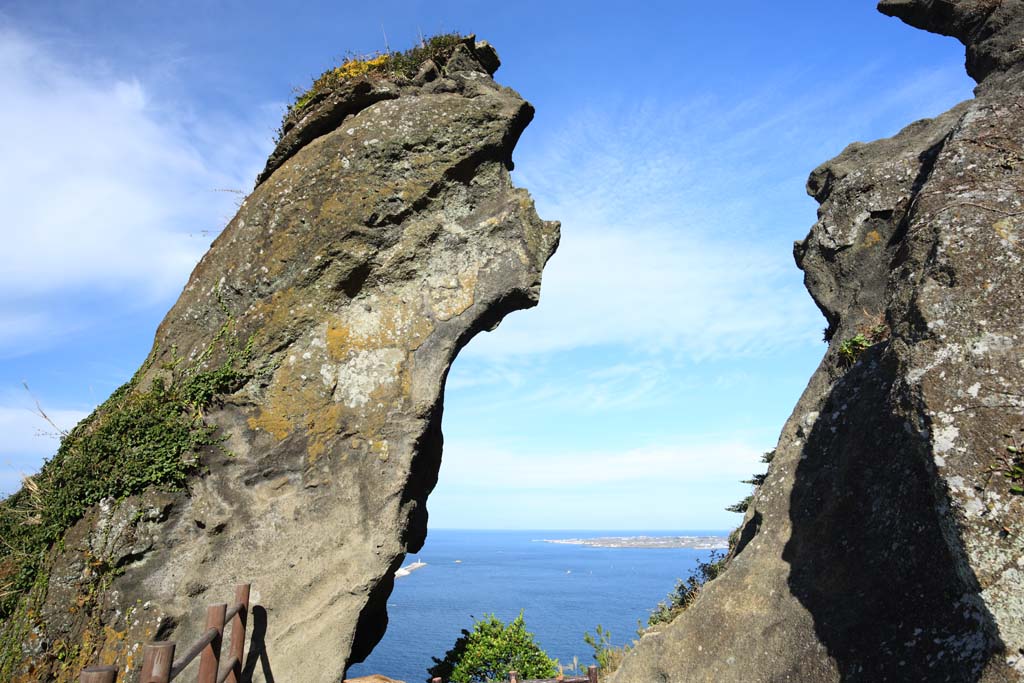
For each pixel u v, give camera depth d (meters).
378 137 7.80
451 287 7.63
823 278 10.22
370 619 8.29
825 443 7.63
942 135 9.87
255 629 6.36
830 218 10.22
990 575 4.39
